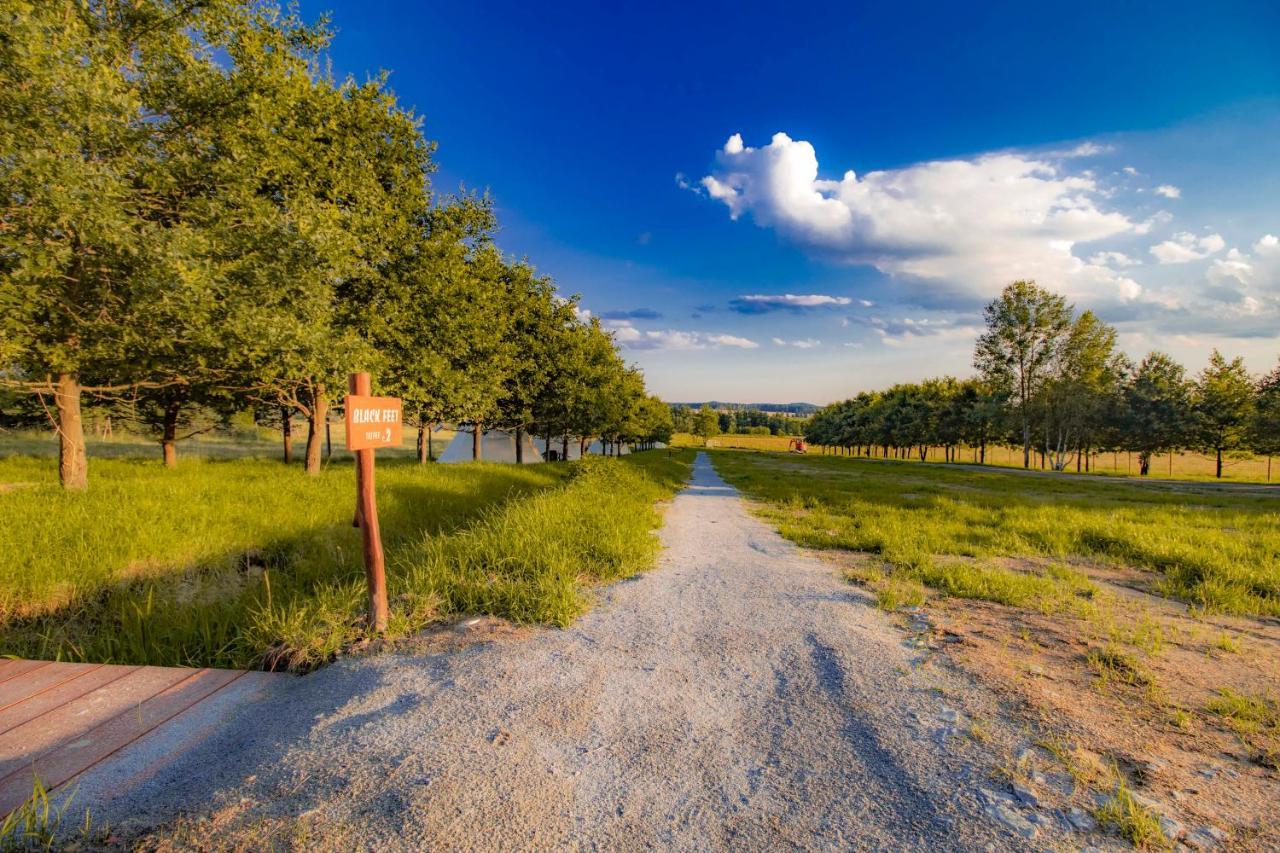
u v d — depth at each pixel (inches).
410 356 573.9
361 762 99.8
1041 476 1405.0
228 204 364.2
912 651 159.8
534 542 257.0
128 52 370.6
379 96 560.7
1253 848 78.6
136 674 139.5
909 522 435.8
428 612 180.9
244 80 379.2
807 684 136.3
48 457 713.6
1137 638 172.2
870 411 3344.0
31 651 184.1
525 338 975.6
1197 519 499.8
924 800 90.8
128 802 88.4
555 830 83.0
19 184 256.2
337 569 266.5
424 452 862.5
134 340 325.7
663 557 292.5
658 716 119.3
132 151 322.0
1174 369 1951.3
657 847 80.0
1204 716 121.6
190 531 294.0
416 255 587.5
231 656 161.6
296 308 381.1
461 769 97.9
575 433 1353.3
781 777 97.7
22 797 89.1
